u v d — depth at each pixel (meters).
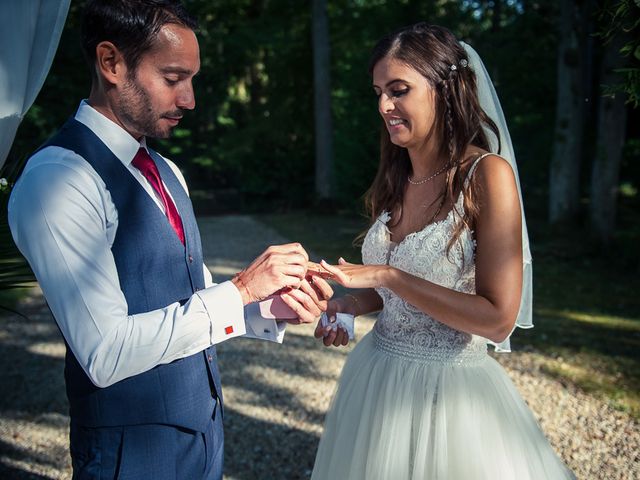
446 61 1.76
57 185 1.31
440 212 1.81
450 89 1.78
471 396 1.80
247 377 4.50
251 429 3.63
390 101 1.78
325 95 14.43
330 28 16.30
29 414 3.88
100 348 1.28
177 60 1.40
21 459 3.28
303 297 1.66
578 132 9.69
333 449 2.00
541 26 11.00
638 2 1.63
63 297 1.28
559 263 8.34
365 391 1.95
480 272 1.69
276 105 16.16
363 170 11.87
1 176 2.01
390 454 1.79
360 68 11.70
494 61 11.34
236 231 12.27
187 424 1.50
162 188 1.58
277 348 5.14
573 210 9.80
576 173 9.79
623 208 12.17
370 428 1.88
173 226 1.58
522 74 11.33
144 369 1.32
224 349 5.14
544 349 4.93
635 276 7.59
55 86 11.92
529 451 1.85
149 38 1.36
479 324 1.64
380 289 1.93
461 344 1.84
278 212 15.47
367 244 2.03
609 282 7.33
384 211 2.02
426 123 1.79
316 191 14.91
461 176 1.73
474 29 12.14
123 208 1.42
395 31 1.82
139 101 1.41
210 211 16.02
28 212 1.29
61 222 1.29
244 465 3.21
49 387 4.33
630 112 12.99
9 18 1.54
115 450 1.45
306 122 15.97
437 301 1.66
